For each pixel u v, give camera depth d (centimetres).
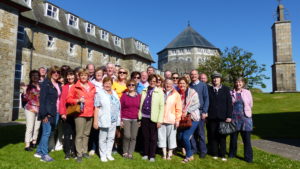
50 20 1891
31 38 1705
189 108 569
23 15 1603
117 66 777
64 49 2020
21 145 632
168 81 580
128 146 574
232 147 607
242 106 584
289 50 3089
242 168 505
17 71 1602
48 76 532
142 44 3294
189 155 553
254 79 2709
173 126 564
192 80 621
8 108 1352
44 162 484
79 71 521
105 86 543
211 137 601
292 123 1402
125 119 571
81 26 2314
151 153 547
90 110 518
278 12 3222
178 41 5703
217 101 581
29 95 581
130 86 580
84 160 514
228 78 2833
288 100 2614
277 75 3125
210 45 5591
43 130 508
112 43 2811
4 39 1342
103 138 528
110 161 521
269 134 1075
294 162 575
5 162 464
